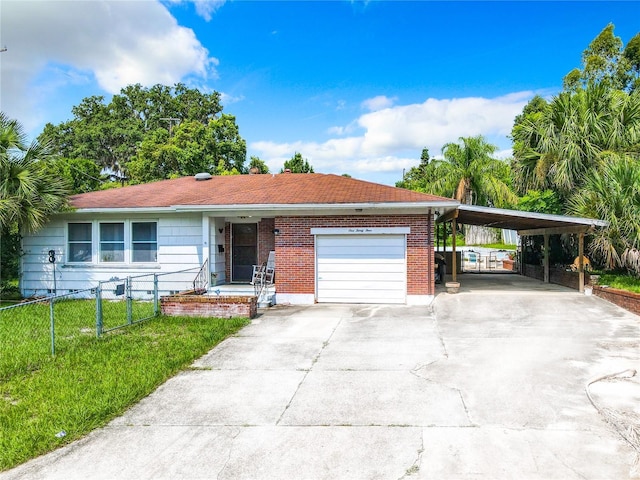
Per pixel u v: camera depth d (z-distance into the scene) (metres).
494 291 15.00
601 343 8.55
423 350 8.24
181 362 7.52
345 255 13.59
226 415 5.43
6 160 13.59
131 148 46.66
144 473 4.13
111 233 15.45
